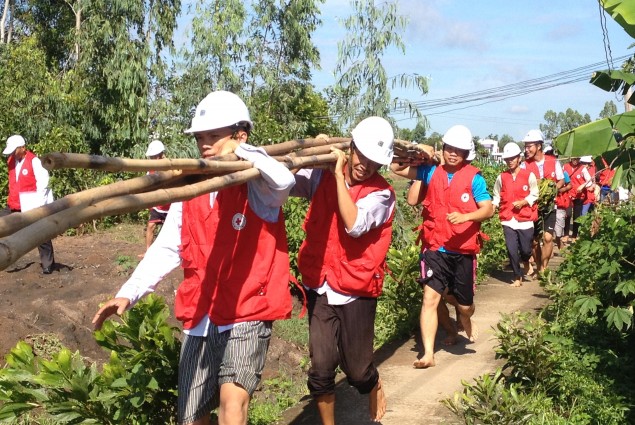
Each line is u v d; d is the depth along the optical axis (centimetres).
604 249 730
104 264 1081
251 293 382
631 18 505
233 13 1605
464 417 506
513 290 1050
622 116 537
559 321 795
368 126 457
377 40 1105
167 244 399
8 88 2072
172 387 453
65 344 685
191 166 317
